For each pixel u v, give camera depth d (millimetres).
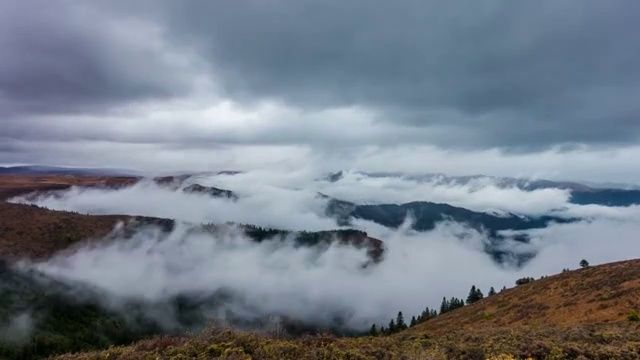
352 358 14156
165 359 13523
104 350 15305
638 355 15117
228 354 13797
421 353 14852
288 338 17000
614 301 49562
